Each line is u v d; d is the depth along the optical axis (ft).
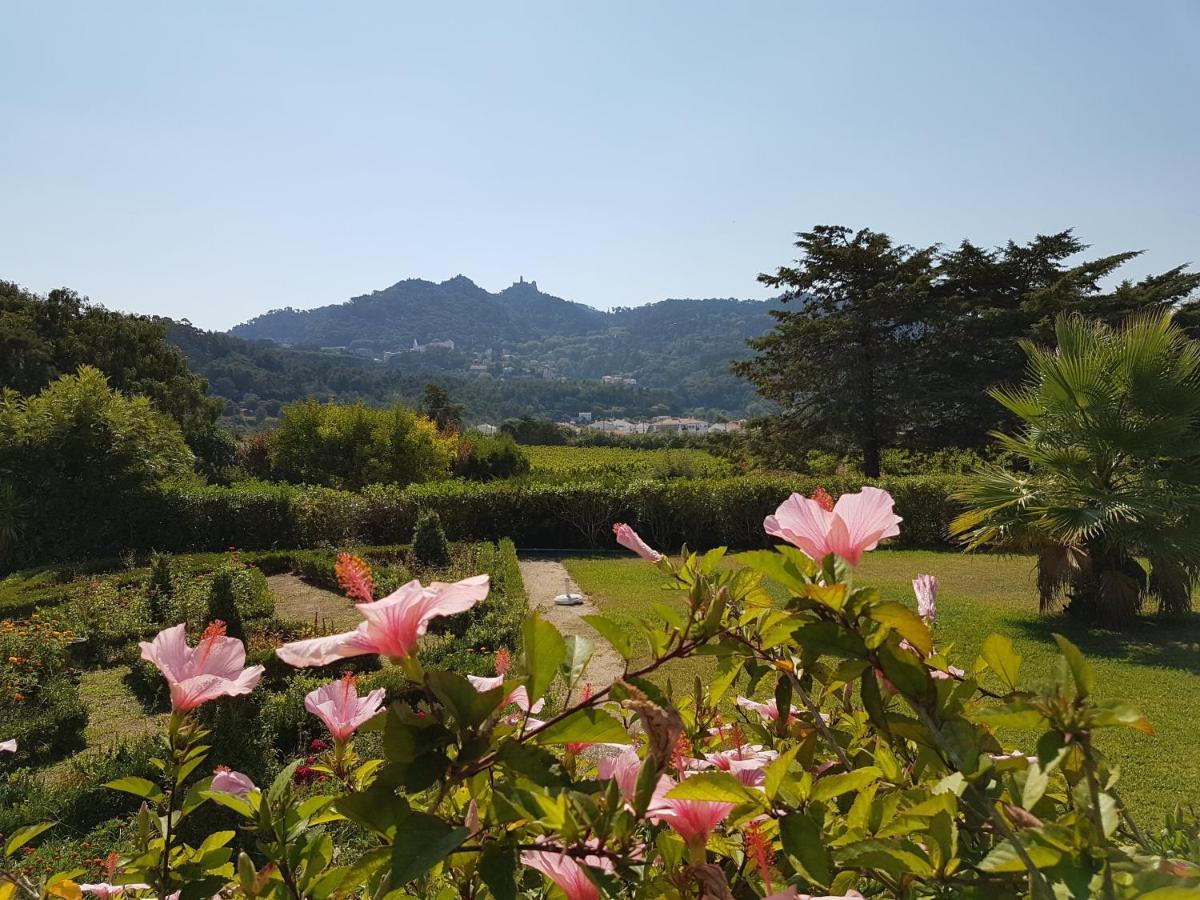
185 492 54.13
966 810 3.31
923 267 85.61
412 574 41.57
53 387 52.11
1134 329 28.22
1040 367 29.91
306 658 2.87
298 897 3.80
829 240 88.07
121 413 52.26
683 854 3.51
